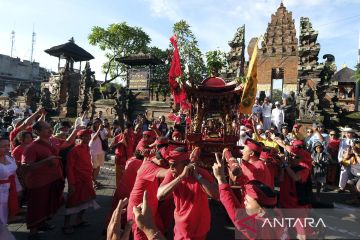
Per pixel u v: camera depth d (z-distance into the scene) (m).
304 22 21.42
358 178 8.51
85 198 6.24
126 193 5.52
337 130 15.77
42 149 5.81
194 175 3.68
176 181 3.61
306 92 16.69
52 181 5.80
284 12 33.75
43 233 6.09
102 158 10.02
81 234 6.07
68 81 33.50
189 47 35.09
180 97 8.71
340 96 35.50
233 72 24.80
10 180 5.52
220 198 3.29
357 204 8.32
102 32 44.66
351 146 9.48
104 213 7.40
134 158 5.86
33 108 35.81
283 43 33.25
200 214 3.73
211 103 8.14
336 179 10.47
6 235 5.22
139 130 10.16
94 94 27.80
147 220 2.87
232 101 8.06
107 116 25.83
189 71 8.20
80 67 37.03
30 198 5.67
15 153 7.00
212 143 7.90
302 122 16.12
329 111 17.30
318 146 9.38
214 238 5.97
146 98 27.09
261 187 3.12
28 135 7.18
